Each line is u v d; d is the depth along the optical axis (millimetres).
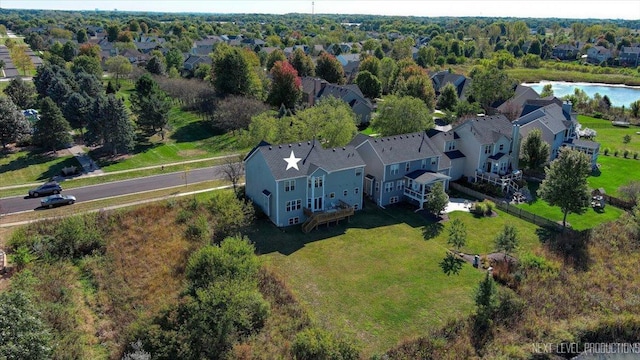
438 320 32375
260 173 46531
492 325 31719
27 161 60750
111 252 39656
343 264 39156
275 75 89062
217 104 80750
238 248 34625
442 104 94688
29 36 183875
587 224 47531
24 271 34781
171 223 44500
